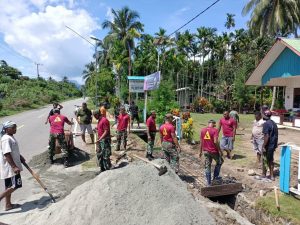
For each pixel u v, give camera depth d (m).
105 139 9.02
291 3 28.30
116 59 43.69
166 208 5.55
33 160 10.41
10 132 6.37
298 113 20.59
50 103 57.97
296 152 12.44
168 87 19.28
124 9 43.22
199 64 66.19
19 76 84.25
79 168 9.69
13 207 6.60
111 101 36.69
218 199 8.11
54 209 5.82
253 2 30.44
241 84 40.38
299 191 7.13
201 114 36.91
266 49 44.59
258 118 9.98
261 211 6.85
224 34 57.69
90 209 5.43
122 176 6.09
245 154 12.14
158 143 14.60
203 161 11.25
